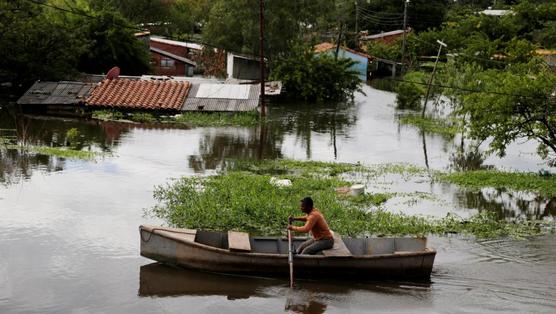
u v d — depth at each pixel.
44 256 14.66
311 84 49.94
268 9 51.78
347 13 68.75
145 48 53.09
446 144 33.53
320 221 13.80
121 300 12.62
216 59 58.72
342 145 32.00
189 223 16.98
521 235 17.75
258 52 52.69
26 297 12.56
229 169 24.67
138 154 26.86
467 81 42.59
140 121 35.75
